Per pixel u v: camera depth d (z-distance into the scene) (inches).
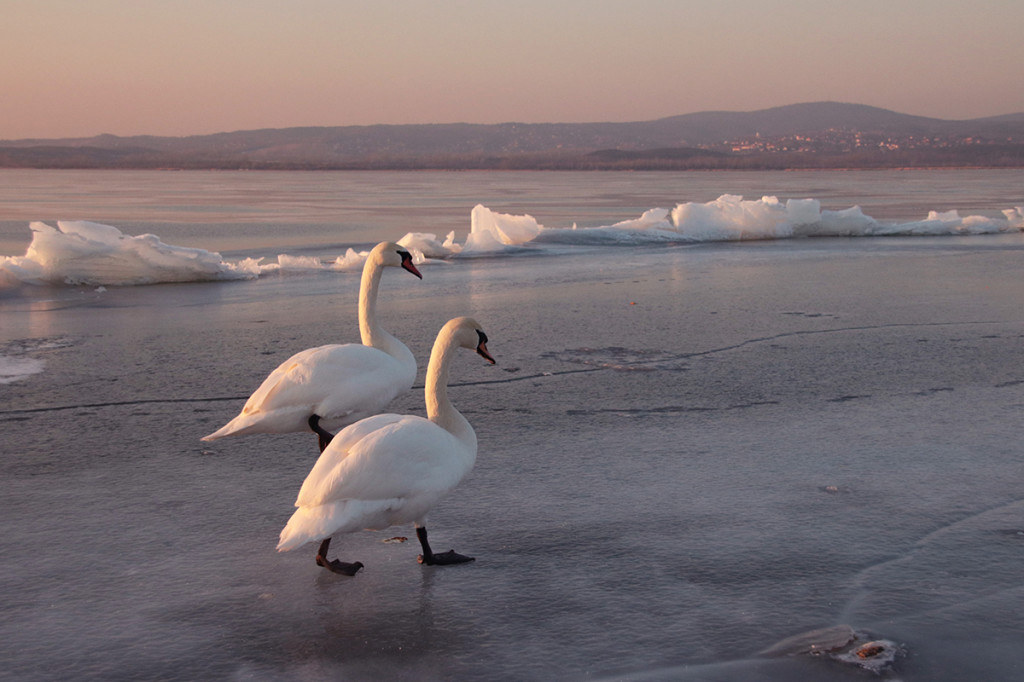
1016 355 372.2
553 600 167.0
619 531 197.3
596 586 172.2
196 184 3425.2
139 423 277.3
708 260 746.2
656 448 254.5
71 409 291.9
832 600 166.2
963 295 536.7
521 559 184.2
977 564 180.9
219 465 240.7
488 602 166.4
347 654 149.0
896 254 783.7
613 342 401.7
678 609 163.2
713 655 148.0
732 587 171.5
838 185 3093.0
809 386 323.6
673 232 940.6
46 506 210.7
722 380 332.8
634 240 911.7
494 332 426.6
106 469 236.5
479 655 148.6
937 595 168.2
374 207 1638.8
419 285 602.2
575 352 381.1
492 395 311.7
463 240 971.9
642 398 308.3
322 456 166.4
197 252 623.8
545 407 297.1
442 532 198.2
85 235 609.6
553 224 1189.1
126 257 603.2
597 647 150.7
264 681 141.1
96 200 1889.8
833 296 536.7
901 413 289.4
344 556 186.9
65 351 380.5
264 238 965.2
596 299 531.5
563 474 233.1
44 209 1509.6
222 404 299.1
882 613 161.6
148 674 142.9
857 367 352.5
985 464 240.5
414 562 183.6
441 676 142.5
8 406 295.0
